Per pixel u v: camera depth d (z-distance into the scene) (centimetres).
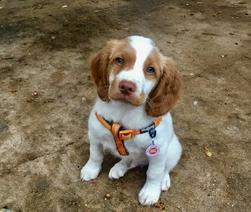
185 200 49
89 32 89
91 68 44
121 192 49
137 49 40
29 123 60
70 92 68
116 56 40
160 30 92
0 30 88
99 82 43
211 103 67
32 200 47
